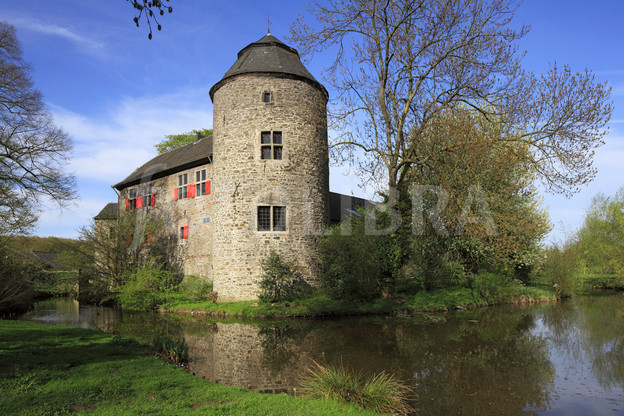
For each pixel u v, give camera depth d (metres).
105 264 20.98
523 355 8.73
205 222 19.77
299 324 12.58
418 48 14.43
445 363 8.05
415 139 13.71
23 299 16.78
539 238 19.23
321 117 17.92
